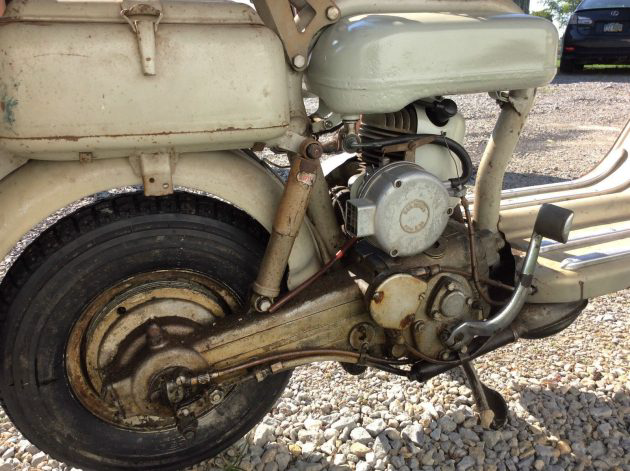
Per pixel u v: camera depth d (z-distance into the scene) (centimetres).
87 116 116
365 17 141
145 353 142
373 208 144
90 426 153
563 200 234
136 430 158
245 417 170
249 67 124
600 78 941
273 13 137
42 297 138
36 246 139
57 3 117
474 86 148
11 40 111
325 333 156
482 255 167
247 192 145
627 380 217
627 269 181
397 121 166
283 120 131
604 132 590
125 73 116
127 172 132
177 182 138
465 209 160
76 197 130
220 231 151
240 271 156
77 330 144
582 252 190
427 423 192
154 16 117
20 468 174
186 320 151
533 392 210
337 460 178
